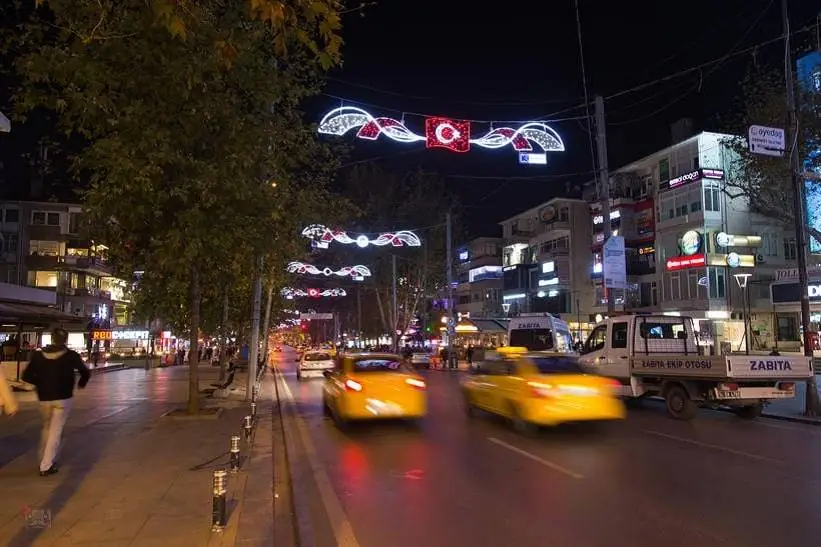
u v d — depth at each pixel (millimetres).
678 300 42625
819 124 18672
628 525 6320
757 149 15047
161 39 9883
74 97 10148
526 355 12820
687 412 14086
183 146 11609
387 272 50938
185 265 12219
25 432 11695
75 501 6926
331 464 9719
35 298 22391
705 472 8688
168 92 10883
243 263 14000
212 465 8945
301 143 13875
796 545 5684
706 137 41812
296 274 31438
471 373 15273
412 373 13727
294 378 34094
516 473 8766
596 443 11086
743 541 5801
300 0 5254
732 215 41031
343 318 108812
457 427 13250
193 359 14523
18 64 9781
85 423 13164
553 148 14070
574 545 5754
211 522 6172
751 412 14344
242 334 39656
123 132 10930
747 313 39156
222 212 12000
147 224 12508
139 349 61719
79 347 53906
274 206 12664
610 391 11969
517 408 12070
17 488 7500
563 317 53438
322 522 6633
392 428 13312
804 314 15242
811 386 14391
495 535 6090
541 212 57344
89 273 57188
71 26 9148
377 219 45656
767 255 41375
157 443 10742
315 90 13234
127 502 6902
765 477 8367
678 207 43500
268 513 6656
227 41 6523
